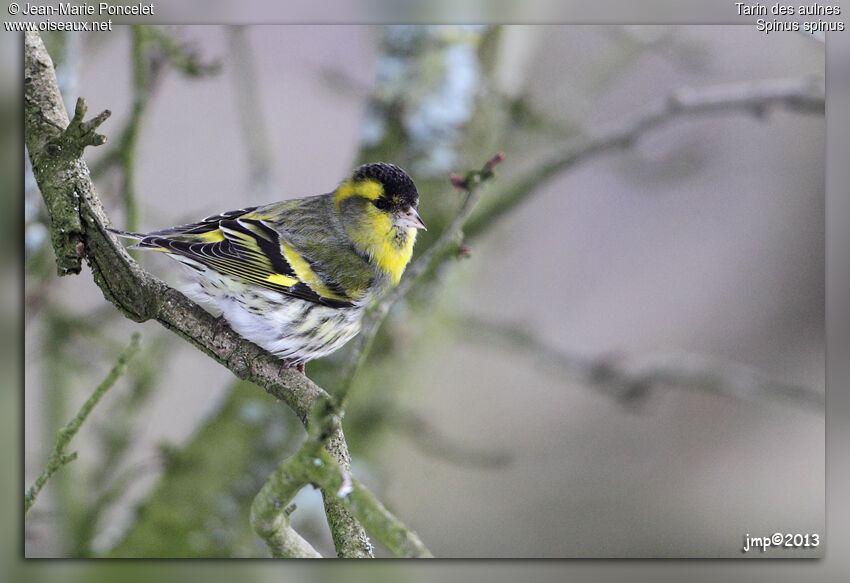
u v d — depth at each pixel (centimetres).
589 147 1095
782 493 1454
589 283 1653
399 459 1417
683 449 1527
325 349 908
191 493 1013
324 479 548
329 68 1161
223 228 852
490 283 1622
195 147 1327
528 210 1602
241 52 1095
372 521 534
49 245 991
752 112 1055
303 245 890
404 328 1098
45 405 1051
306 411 699
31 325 1020
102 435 1070
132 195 928
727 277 1662
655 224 1706
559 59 1420
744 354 1602
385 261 938
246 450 1043
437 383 1562
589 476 1491
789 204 1673
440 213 1107
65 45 891
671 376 1166
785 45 1489
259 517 580
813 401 1141
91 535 972
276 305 847
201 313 722
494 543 1391
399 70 1132
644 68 1608
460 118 1128
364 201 927
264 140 1116
